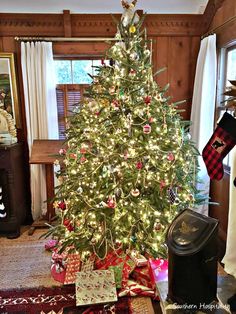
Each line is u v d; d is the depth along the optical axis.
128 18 1.93
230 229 1.60
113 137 1.89
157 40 2.91
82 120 2.15
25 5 2.72
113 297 1.73
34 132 2.89
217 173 1.48
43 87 2.80
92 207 1.92
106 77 1.98
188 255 1.16
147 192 1.99
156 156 1.89
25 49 2.72
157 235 1.88
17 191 2.78
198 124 2.70
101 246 1.91
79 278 1.82
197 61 2.77
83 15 2.78
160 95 1.97
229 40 2.32
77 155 2.07
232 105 1.46
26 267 2.19
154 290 1.76
